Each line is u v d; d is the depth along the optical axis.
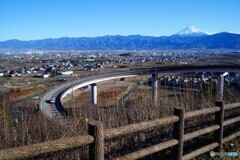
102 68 134.25
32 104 36.12
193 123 9.02
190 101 11.17
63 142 3.96
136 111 9.42
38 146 3.70
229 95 14.59
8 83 85.00
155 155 6.96
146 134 7.93
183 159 6.07
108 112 9.63
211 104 10.92
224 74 62.94
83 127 7.44
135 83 80.44
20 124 8.42
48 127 7.88
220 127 7.13
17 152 3.50
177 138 5.88
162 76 80.50
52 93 51.38
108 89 66.00
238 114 10.18
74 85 54.38
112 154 6.95
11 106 25.05
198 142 7.64
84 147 6.59
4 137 7.32
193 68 65.69
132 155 5.07
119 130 4.72
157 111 9.33
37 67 163.88
